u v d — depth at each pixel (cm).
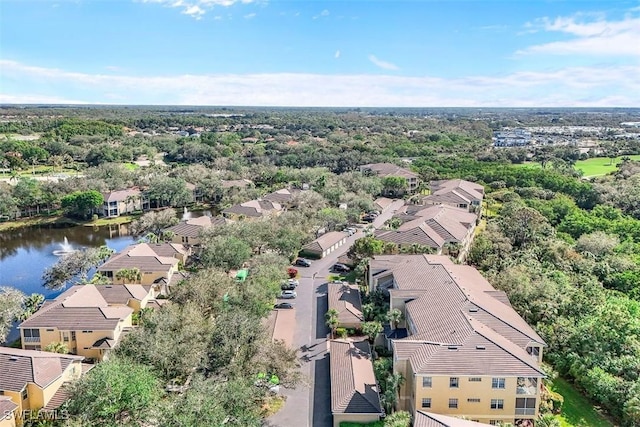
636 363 4972
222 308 5659
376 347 5825
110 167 15612
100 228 12344
